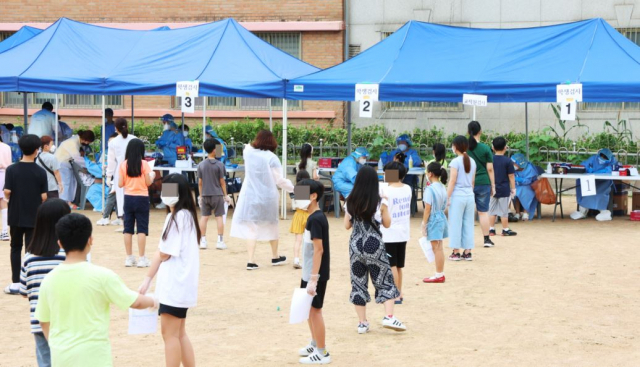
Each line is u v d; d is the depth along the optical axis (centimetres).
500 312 892
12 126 2036
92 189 1722
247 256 1247
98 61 1706
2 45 2081
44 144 1231
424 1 2369
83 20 2548
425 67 1602
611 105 2294
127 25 2498
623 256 1233
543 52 1595
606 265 1163
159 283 625
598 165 1648
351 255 794
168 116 1833
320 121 2433
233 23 1838
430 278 1047
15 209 922
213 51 1730
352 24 2419
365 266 795
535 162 1900
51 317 488
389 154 1722
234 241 1393
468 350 746
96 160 1867
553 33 1650
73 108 2598
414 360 715
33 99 2627
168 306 620
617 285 1031
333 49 2423
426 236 1034
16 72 1620
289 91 1599
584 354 731
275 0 2441
